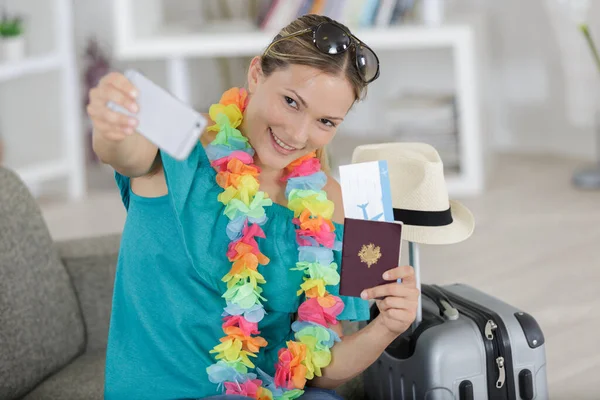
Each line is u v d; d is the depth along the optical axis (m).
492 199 4.69
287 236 1.81
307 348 1.78
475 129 4.73
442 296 2.06
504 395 1.96
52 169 4.93
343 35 1.65
